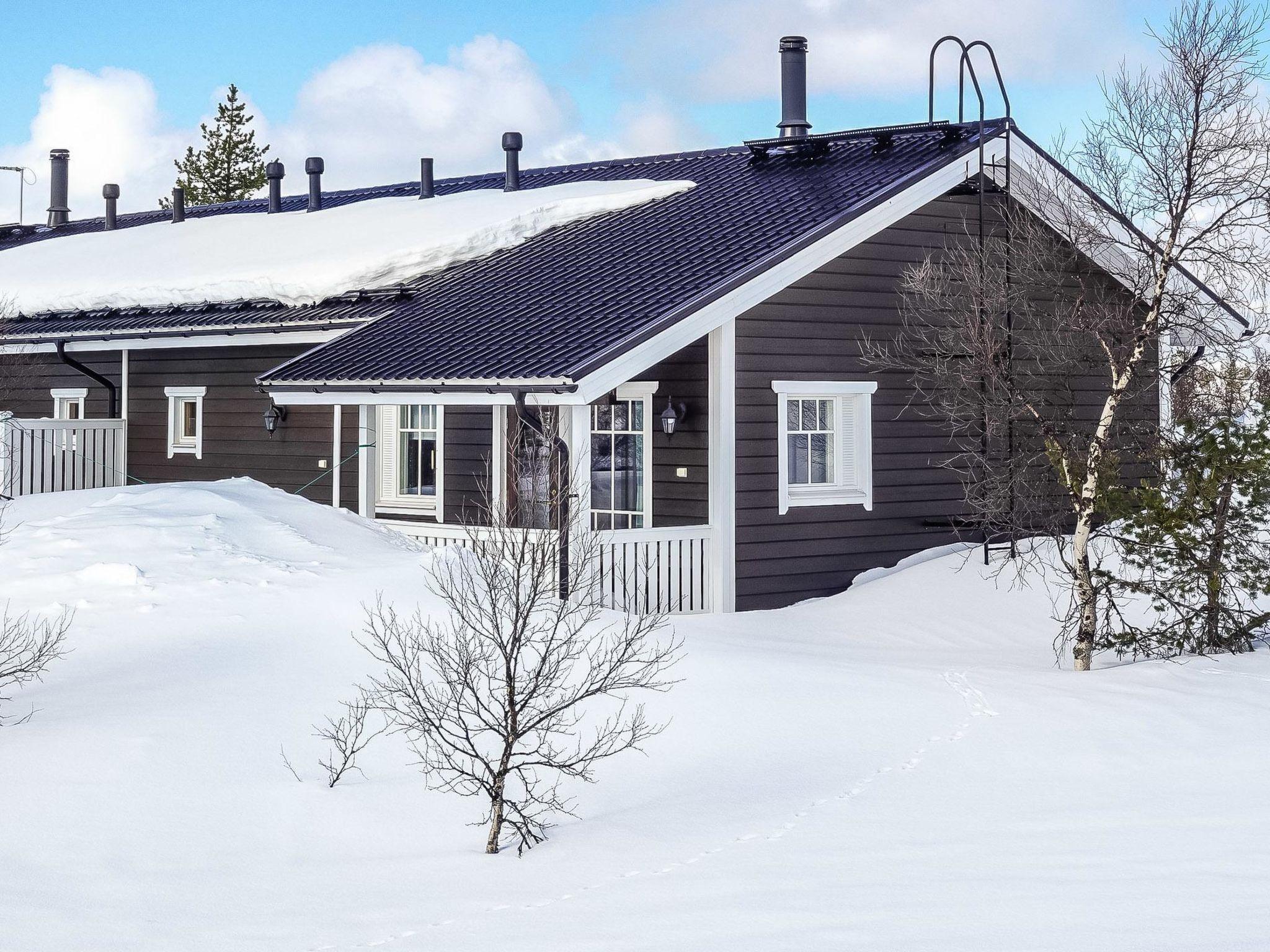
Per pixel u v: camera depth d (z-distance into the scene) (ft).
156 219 97.76
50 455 66.54
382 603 35.65
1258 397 39.73
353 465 60.08
